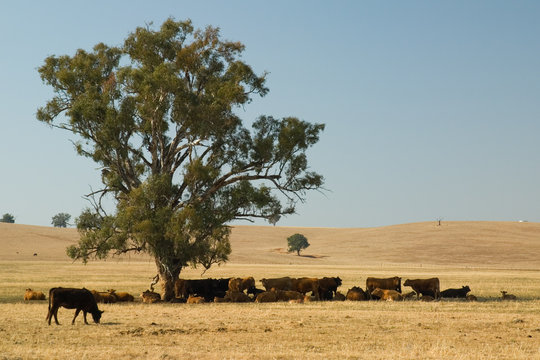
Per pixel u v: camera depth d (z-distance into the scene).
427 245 181.38
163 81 43.12
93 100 44.47
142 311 31.11
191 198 44.81
